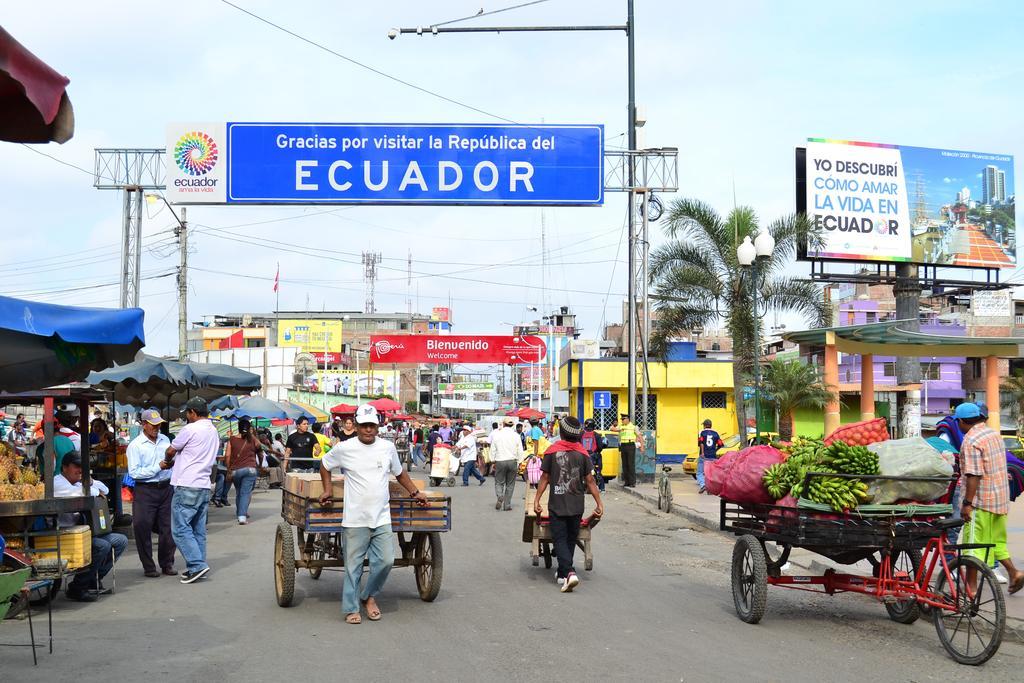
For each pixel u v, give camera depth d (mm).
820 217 34406
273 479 27219
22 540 8852
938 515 8203
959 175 36688
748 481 8750
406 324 122938
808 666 7172
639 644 7891
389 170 20281
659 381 39156
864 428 8781
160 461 11508
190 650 7633
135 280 22547
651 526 17500
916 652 7688
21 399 10055
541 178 20422
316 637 8125
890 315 58469
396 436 40938
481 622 8797
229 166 20281
